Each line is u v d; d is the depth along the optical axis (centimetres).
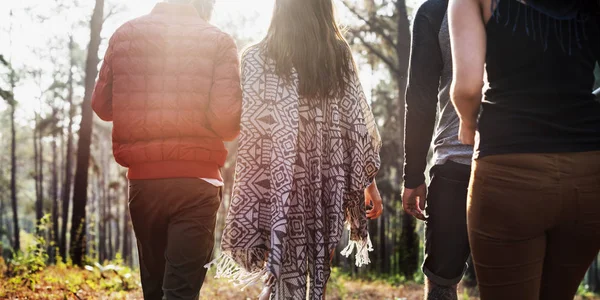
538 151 178
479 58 186
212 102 311
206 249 319
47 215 870
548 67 180
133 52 314
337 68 322
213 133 319
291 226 310
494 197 185
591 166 178
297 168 312
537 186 178
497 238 188
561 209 180
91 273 1021
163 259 335
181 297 308
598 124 182
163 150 310
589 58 185
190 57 313
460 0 192
